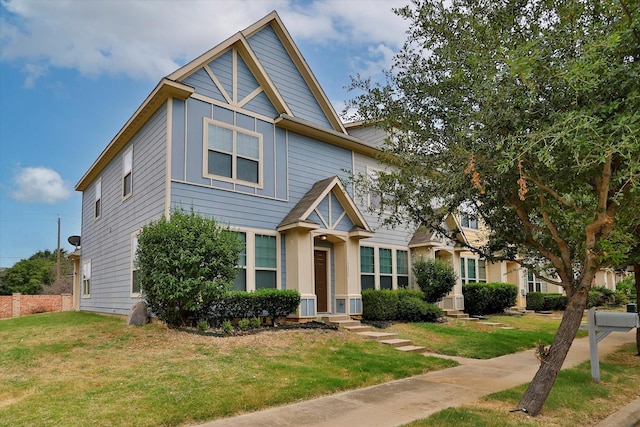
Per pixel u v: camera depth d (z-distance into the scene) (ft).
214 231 34.86
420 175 24.00
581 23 19.08
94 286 58.39
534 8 20.65
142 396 20.67
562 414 19.43
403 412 20.13
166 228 33.50
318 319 43.01
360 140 52.19
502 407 20.40
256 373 25.03
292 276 42.50
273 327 37.14
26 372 25.12
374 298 47.42
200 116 39.50
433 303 55.77
